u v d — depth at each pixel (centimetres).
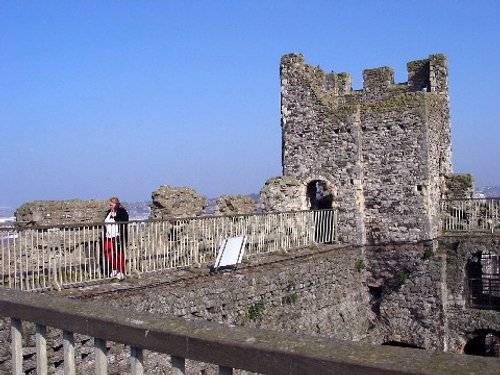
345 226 2705
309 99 2811
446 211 2825
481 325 2567
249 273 1798
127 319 425
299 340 349
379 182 2703
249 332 371
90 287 1312
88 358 1195
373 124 2714
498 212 2747
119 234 1488
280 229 2175
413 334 2636
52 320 472
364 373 310
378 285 2700
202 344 377
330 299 2348
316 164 2784
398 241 2664
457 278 2619
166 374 1405
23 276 1380
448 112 2978
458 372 286
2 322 1030
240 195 2298
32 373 1050
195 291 1554
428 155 2641
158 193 1886
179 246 1731
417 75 3034
